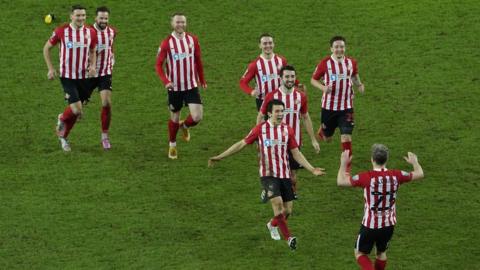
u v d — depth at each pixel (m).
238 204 66.62
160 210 65.75
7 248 61.66
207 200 67.00
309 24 88.88
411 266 60.31
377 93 80.19
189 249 61.66
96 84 72.56
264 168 61.09
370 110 78.19
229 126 76.38
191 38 70.44
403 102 79.06
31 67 83.00
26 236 62.84
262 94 69.62
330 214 65.75
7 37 86.75
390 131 75.50
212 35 87.56
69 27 71.00
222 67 83.75
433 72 82.69
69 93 71.12
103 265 59.94
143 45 86.12
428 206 66.62
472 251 61.78
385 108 78.38
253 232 63.59
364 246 57.16
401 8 90.69
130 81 81.88
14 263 60.12
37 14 89.50
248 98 80.00
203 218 65.00
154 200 66.88
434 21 89.06
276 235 62.66
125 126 76.19
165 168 70.75
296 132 65.25
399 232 63.84
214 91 80.81
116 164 71.06
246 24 88.94
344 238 63.06
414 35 87.38
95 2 90.94
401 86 81.00
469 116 77.06
